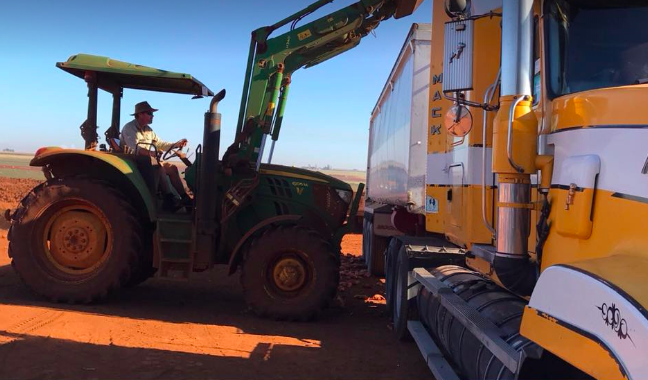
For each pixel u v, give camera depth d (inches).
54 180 277.1
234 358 201.6
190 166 298.2
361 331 257.3
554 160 123.3
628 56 130.8
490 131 176.6
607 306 80.7
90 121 295.1
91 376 173.3
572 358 87.9
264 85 298.4
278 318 266.5
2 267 366.9
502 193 129.4
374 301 338.0
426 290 215.6
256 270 267.3
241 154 289.9
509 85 128.5
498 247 130.8
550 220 122.5
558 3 136.5
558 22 135.9
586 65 132.3
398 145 357.1
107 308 267.6
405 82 329.4
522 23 128.4
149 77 295.4
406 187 317.1
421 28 296.8
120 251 270.5
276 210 294.8
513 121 125.0
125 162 278.4
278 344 224.2
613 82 129.7
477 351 140.0
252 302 266.7
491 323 133.6
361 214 727.7
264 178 296.0
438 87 246.2
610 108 106.0
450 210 223.8
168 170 305.9
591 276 86.0
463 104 151.9
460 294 170.1
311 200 297.3
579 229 108.5
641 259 90.7
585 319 85.7
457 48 141.9
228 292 332.8
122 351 199.9
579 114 114.8
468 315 143.4
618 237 99.0
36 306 259.9
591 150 109.5
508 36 129.3
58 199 271.7
